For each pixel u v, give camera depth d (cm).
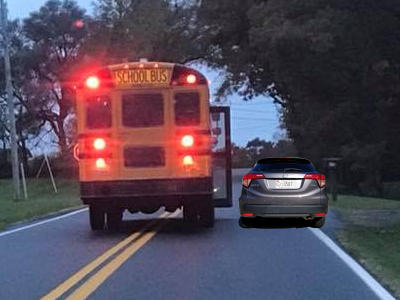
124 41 5334
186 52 5953
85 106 1477
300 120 4516
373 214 1984
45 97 5900
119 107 1471
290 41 2947
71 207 2612
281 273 1039
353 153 3653
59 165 5772
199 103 1471
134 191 1459
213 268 1084
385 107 3388
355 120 3603
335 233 1510
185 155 1461
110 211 1631
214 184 1733
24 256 1259
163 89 1472
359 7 2144
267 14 3450
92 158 1465
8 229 1819
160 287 944
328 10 2481
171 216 2005
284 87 4731
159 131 1464
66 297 888
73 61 5812
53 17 5903
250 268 1081
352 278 999
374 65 2995
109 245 1365
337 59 2948
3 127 6109
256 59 5112
